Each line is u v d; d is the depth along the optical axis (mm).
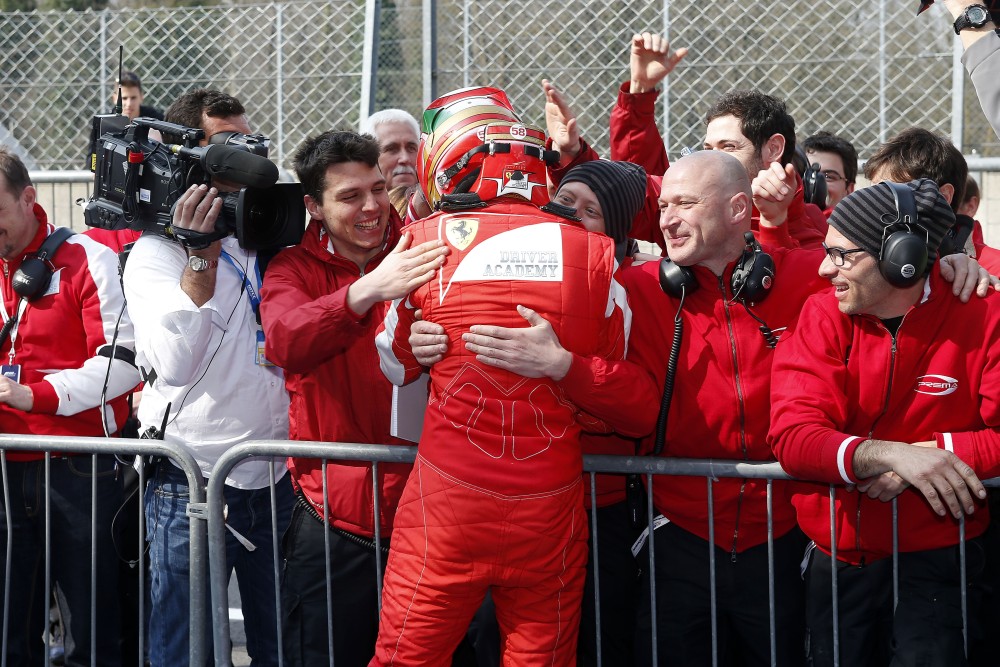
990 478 2391
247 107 5410
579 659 2936
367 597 2822
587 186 2760
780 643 2678
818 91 4688
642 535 2754
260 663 3094
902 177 3102
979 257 3178
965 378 2402
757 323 2582
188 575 2916
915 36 4578
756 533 2641
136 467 2840
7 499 2936
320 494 2793
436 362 2291
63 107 5598
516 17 4918
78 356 3240
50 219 5570
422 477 2293
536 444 2244
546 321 2217
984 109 2615
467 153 2293
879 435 2484
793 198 3221
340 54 5320
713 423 2594
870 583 2594
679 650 2707
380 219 2746
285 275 2771
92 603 2936
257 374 2957
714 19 4754
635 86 3674
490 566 2252
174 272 2834
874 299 2367
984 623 2590
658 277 2656
